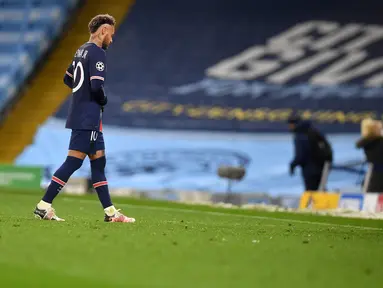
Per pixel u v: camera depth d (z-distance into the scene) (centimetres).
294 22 12075
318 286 1350
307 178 6209
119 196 6931
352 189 6103
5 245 1797
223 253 1803
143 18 12038
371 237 2572
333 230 2906
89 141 2741
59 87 10888
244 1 12325
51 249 1750
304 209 5338
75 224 2534
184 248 1867
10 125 10319
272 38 11819
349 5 12262
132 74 11162
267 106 10725
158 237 2131
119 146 9762
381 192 5184
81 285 1257
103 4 12075
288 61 11481
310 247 2048
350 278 1473
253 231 2584
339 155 9531
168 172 9262
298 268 1592
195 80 11125
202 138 10019
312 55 11588
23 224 2448
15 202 4497
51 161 9638
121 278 1354
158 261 1612
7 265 1484
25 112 10494
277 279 1418
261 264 1634
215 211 4584
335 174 9012
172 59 11450
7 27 10975
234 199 6328
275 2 12312
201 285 1303
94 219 2942
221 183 9006
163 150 9719
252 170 9375
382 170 5188
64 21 11625
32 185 7238
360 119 10450
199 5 12306
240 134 10138
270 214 4416
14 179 7306
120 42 11669
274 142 9981
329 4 12269
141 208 4659
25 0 11275
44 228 2297
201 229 2553
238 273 1482
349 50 11650
